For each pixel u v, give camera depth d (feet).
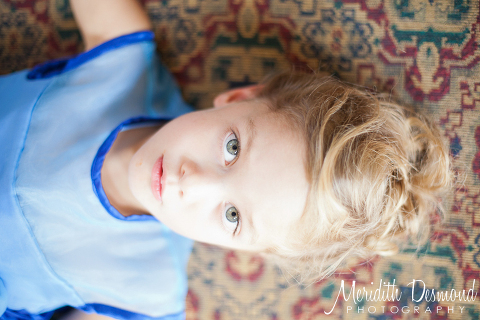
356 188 1.37
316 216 1.36
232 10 1.74
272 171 1.35
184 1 1.74
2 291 1.48
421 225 1.57
